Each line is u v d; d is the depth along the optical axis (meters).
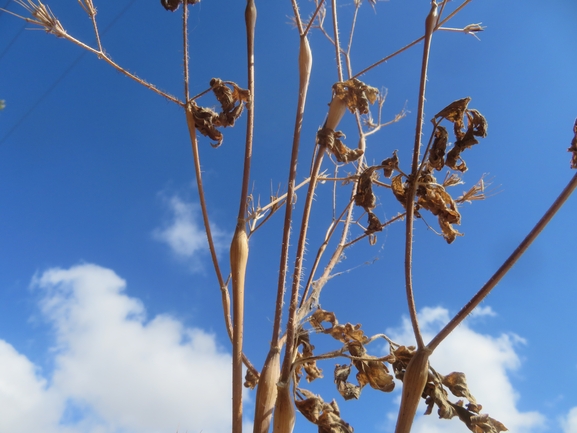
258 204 0.27
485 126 0.22
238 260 0.23
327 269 0.26
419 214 0.24
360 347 0.23
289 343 0.21
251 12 0.25
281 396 0.20
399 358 0.23
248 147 0.24
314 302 0.24
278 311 0.22
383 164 0.23
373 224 0.25
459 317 0.19
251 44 0.26
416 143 0.21
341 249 0.27
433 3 0.21
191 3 0.27
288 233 0.23
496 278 0.19
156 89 0.25
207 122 0.25
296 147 0.24
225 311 0.25
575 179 0.19
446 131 0.22
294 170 0.24
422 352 0.19
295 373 0.25
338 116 0.24
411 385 0.19
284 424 0.20
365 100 0.23
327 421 0.22
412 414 0.19
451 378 0.22
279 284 0.22
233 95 0.25
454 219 0.23
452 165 0.22
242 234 0.23
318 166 0.23
